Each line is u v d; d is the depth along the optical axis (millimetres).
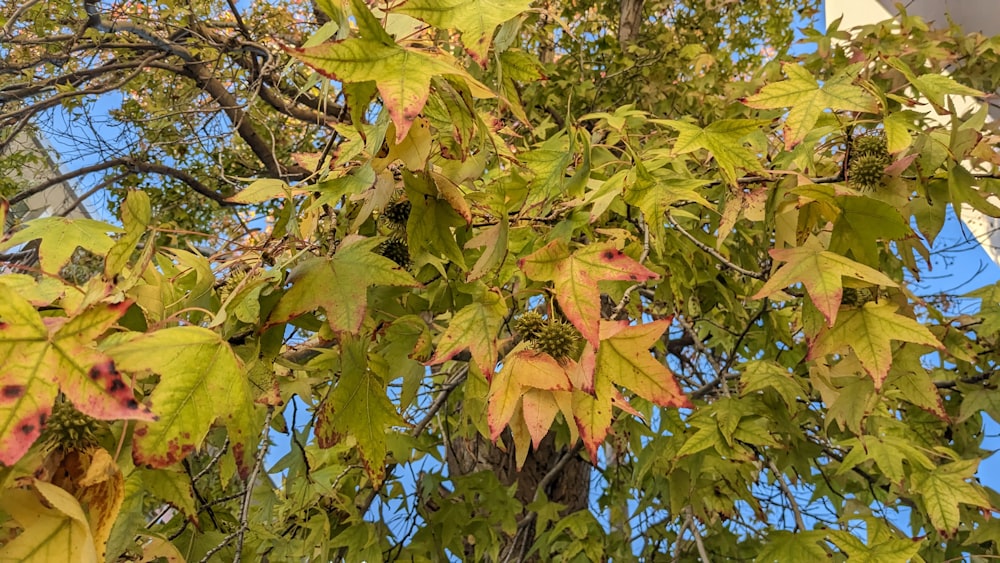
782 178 669
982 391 987
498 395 493
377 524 976
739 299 1126
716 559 1220
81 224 565
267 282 501
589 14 2236
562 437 1205
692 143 618
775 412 835
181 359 405
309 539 900
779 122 831
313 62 383
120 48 1705
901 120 621
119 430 408
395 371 639
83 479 365
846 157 649
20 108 1787
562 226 648
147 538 537
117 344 405
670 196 625
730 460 896
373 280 499
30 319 338
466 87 457
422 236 570
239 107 1414
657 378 487
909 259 770
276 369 696
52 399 332
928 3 1734
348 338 521
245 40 1527
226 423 414
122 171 2037
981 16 1604
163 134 1860
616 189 625
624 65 1802
